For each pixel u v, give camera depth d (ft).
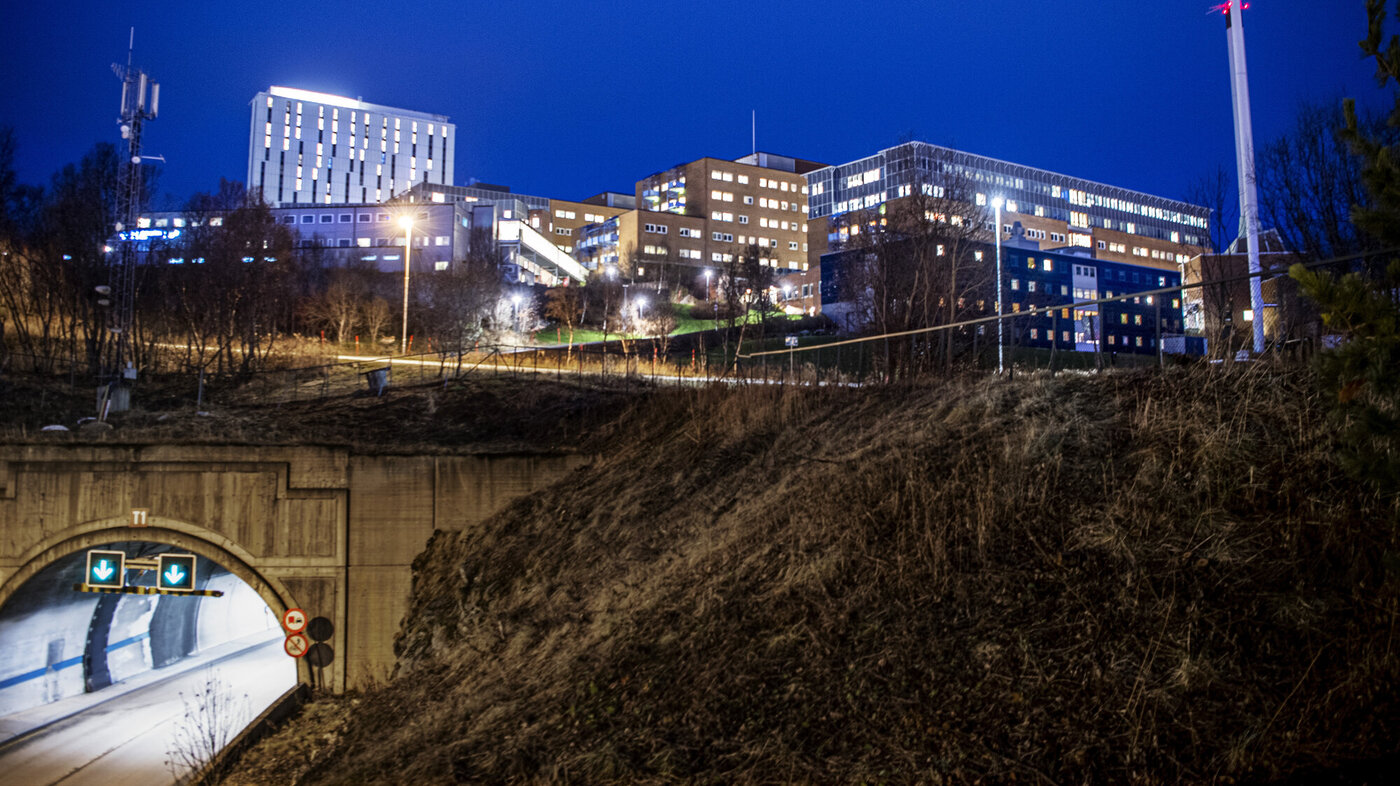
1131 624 31.12
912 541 39.60
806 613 38.65
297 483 79.82
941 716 30.50
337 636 78.23
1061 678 30.12
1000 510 39.06
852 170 402.11
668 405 90.33
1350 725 25.93
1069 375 52.06
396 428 113.29
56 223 164.25
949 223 129.59
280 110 598.34
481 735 42.60
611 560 59.21
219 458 79.77
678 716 36.42
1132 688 28.81
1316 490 33.27
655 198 466.29
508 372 138.10
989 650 32.17
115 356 147.23
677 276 396.98
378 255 326.85
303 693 74.43
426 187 480.64
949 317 116.98
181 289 178.50
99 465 79.87
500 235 345.10
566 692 42.68
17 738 83.61
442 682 57.57
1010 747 28.37
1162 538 34.24
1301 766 25.13
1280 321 57.93
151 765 75.46
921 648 33.68
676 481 67.15
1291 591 30.27
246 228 193.16
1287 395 39.27
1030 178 390.63
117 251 145.18
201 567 100.01
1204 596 31.30
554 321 279.28
